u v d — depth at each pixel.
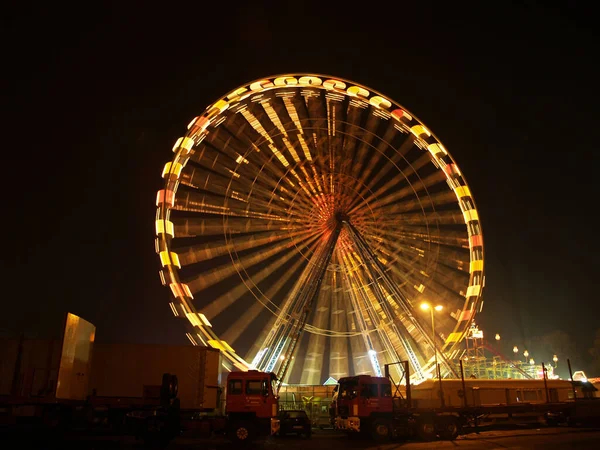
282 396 33.22
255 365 31.48
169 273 30.67
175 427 20.17
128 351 24.02
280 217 34.88
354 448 19.73
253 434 20.84
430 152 37.44
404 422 22.64
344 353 35.75
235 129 35.12
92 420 19.52
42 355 19.28
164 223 31.45
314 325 35.34
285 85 36.72
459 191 36.88
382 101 37.28
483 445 20.23
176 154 32.97
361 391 23.17
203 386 23.83
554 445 19.69
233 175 34.31
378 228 35.59
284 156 35.69
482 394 30.27
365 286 35.09
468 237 36.44
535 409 26.09
